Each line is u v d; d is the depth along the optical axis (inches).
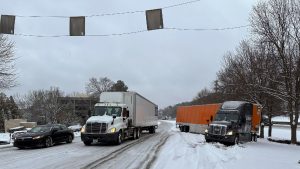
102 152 864.3
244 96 1653.5
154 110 1902.1
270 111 1620.3
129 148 972.6
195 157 745.6
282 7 1236.5
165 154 811.4
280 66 1251.8
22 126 2420.0
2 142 1193.4
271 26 1247.5
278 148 1047.6
